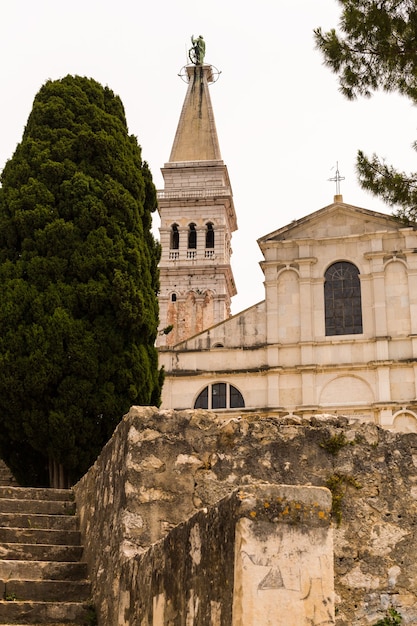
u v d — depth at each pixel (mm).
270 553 5941
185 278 68938
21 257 22703
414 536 10109
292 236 40406
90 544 11906
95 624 10523
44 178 23625
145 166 25859
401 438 10625
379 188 15672
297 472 10664
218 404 38594
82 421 21328
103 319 22344
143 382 22531
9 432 21484
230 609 6016
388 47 15039
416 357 37469
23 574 11414
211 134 75562
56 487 21609
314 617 5840
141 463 10789
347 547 10023
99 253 22859
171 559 7539
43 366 21406
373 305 38562
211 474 10812
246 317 39625
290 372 38344
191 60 79438
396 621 9469
